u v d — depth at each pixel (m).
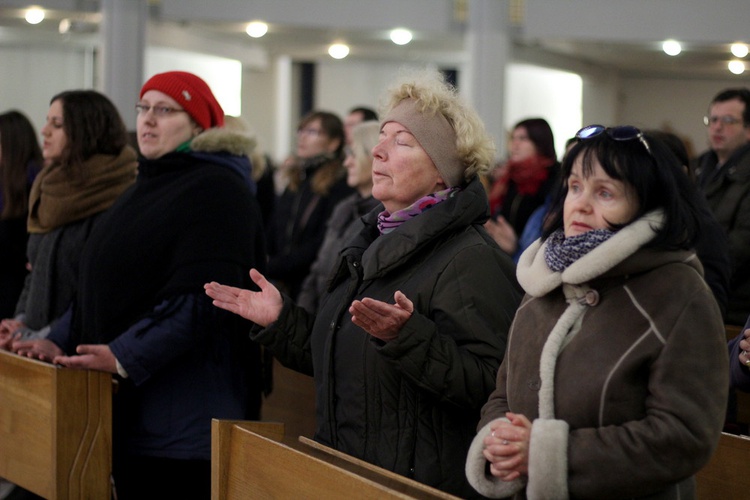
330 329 2.49
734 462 2.34
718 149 4.65
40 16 10.11
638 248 1.85
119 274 3.20
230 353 3.25
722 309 3.35
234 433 2.41
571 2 10.79
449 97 2.57
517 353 2.02
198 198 3.23
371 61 13.88
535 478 1.83
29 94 12.00
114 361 3.04
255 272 2.74
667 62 13.95
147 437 3.18
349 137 5.86
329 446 2.45
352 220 4.73
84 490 3.02
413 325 2.22
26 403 3.17
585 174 1.92
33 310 3.75
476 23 10.78
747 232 4.24
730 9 10.78
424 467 2.33
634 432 1.80
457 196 2.45
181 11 10.20
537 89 14.80
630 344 1.85
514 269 2.49
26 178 4.58
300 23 10.55
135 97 9.98
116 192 3.75
